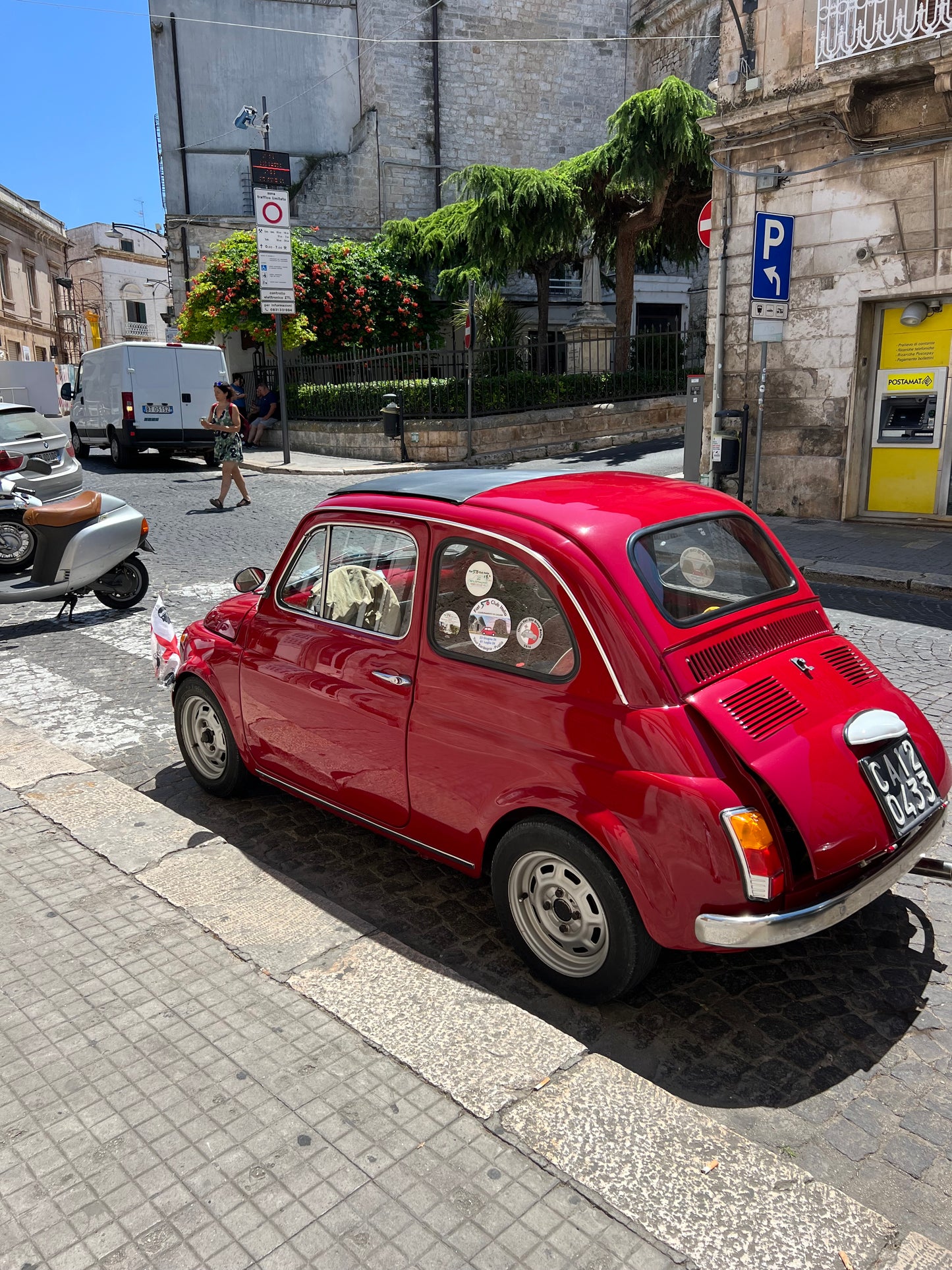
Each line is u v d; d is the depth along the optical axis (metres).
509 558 3.02
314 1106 2.53
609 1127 2.44
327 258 23.47
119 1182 2.29
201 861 3.90
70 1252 2.11
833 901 2.68
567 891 2.96
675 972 3.21
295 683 3.83
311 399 22.19
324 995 3.00
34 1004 2.99
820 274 11.18
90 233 64.12
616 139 18.53
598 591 2.80
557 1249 2.10
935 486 11.02
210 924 3.43
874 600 8.39
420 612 3.32
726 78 11.60
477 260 22.08
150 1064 2.71
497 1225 2.16
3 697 6.25
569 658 2.87
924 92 9.84
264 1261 2.08
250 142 27.91
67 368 50.12
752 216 11.70
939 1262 2.05
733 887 2.56
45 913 3.53
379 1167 2.33
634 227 19.84
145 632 7.87
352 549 3.64
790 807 2.64
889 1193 2.31
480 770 3.09
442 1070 2.65
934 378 10.77
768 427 12.04
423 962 3.18
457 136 28.14
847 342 11.09
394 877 3.89
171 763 5.11
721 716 2.71
